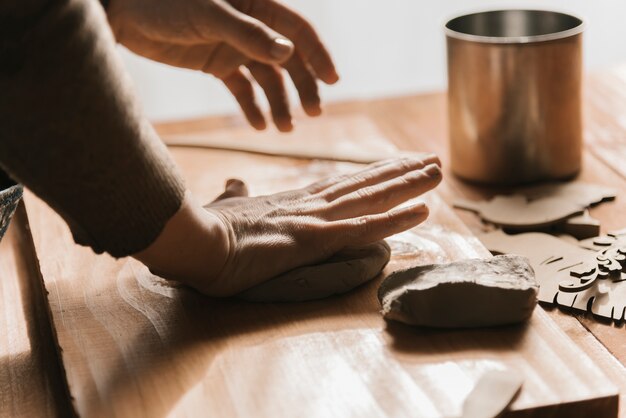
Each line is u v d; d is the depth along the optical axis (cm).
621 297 78
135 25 92
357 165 108
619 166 106
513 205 96
